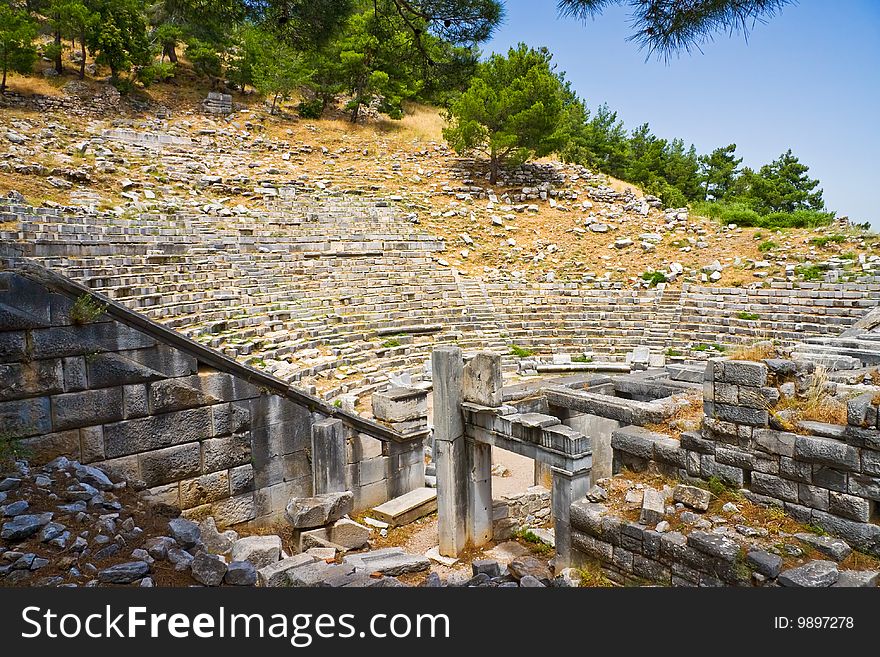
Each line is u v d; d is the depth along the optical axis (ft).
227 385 31.68
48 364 25.44
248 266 87.92
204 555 21.68
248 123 152.05
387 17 35.09
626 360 84.28
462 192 140.67
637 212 132.36
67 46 156.35
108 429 27.30
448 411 35.06
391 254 107.45
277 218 107.55
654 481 28.73
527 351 87.51
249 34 153.99
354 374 70.44
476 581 29.37
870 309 79.15
